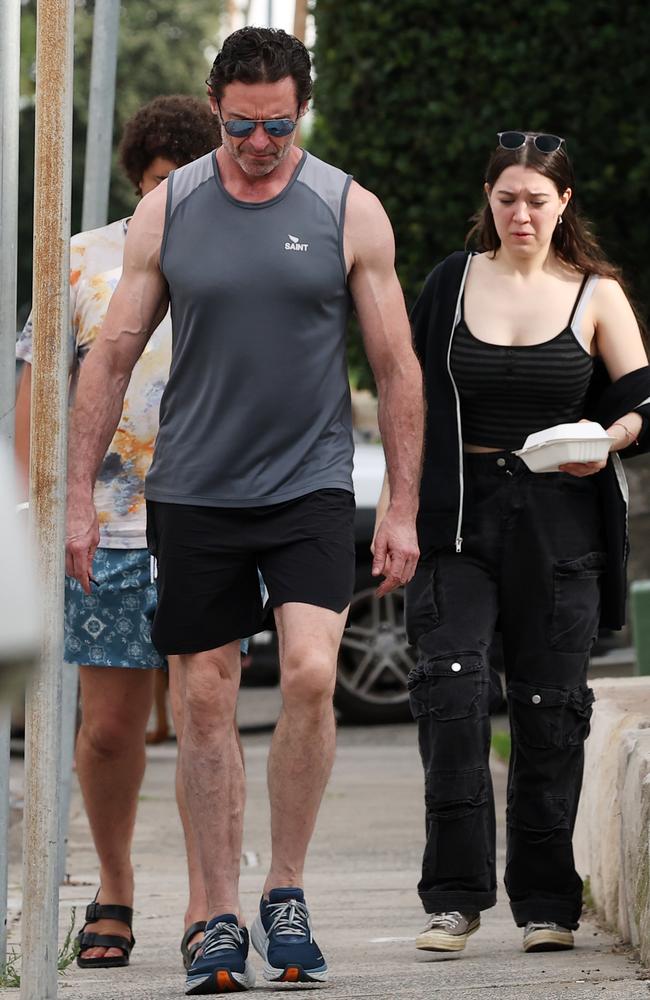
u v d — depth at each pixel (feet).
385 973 35.09
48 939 28.02
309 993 32.12
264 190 32.40
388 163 90.68
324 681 32.19
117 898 39.88
